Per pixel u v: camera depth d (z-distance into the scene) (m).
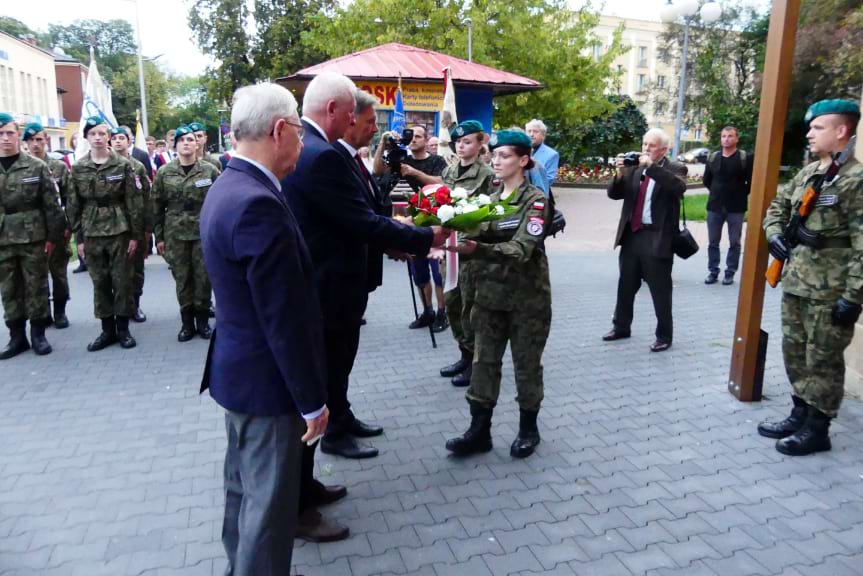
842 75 19.56
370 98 3.54
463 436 3.96
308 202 3.14
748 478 3.71
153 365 5.68
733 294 8.27
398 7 18.91
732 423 4.42
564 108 19.83
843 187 3.65
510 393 4.98
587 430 4.32
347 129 3.32
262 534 2.36
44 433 4.32
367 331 6.63
